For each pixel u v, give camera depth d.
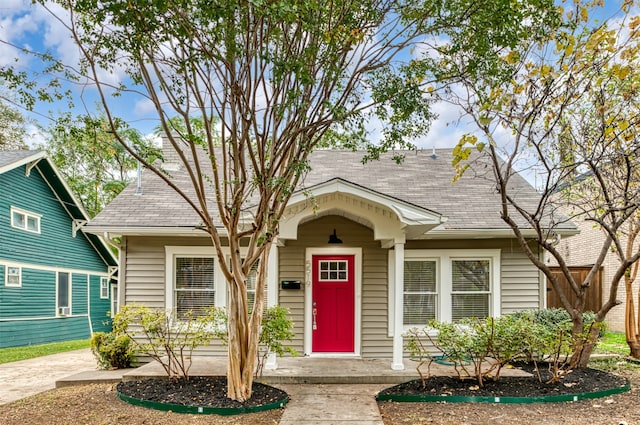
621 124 6.64
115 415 5.64
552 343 6.50
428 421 5.38
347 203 8.09
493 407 5.85
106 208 9.58
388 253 9.48
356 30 5.34
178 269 9.43
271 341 7.12
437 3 5.33
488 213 9.46
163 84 5.64
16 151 14.98
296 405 6.00
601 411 5.63
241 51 5.18
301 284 9.40
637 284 14.02
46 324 15.62
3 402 6.81
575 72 6.86
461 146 6.60
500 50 5.95
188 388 6.57
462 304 9.46
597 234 15.73
